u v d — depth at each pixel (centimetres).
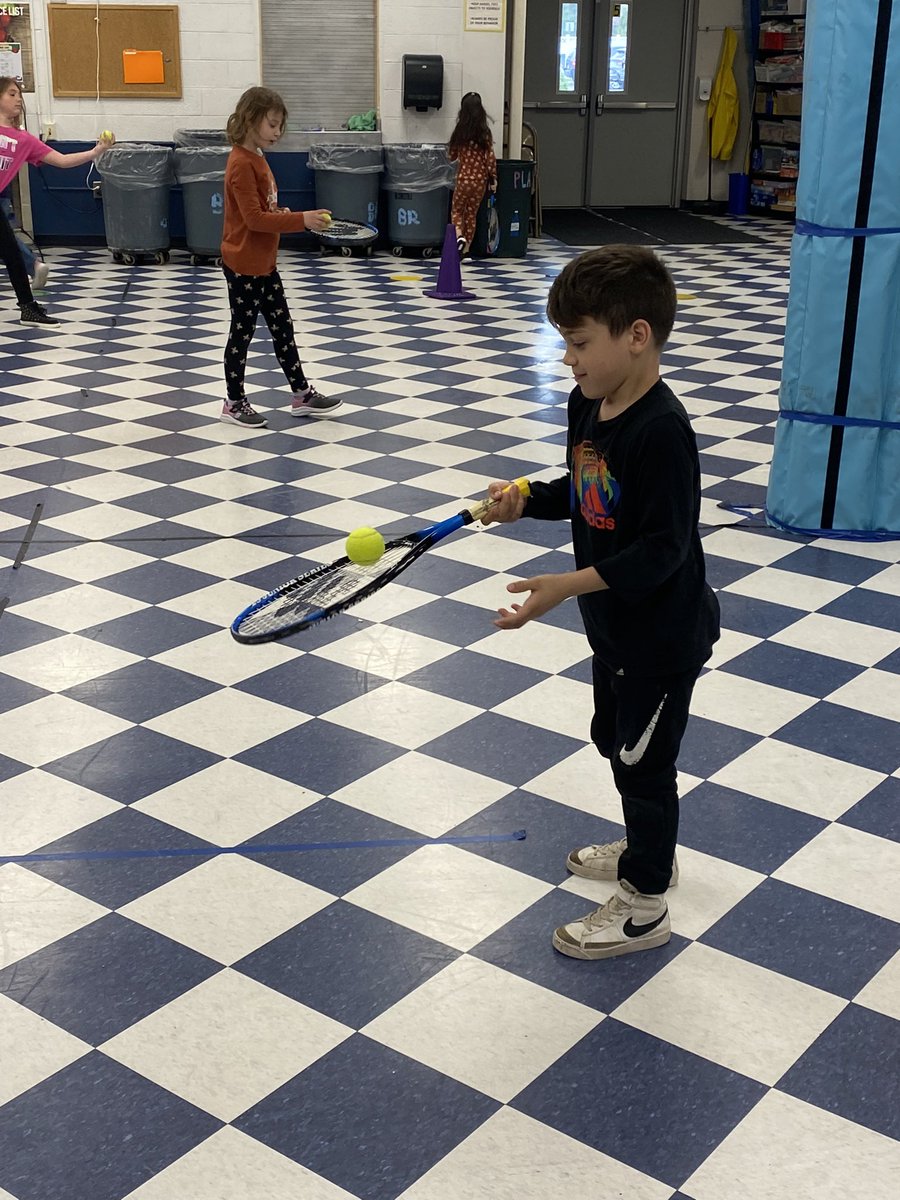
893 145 437
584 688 368
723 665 383
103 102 1216
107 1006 240
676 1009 241
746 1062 228
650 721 239
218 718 348
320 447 603
